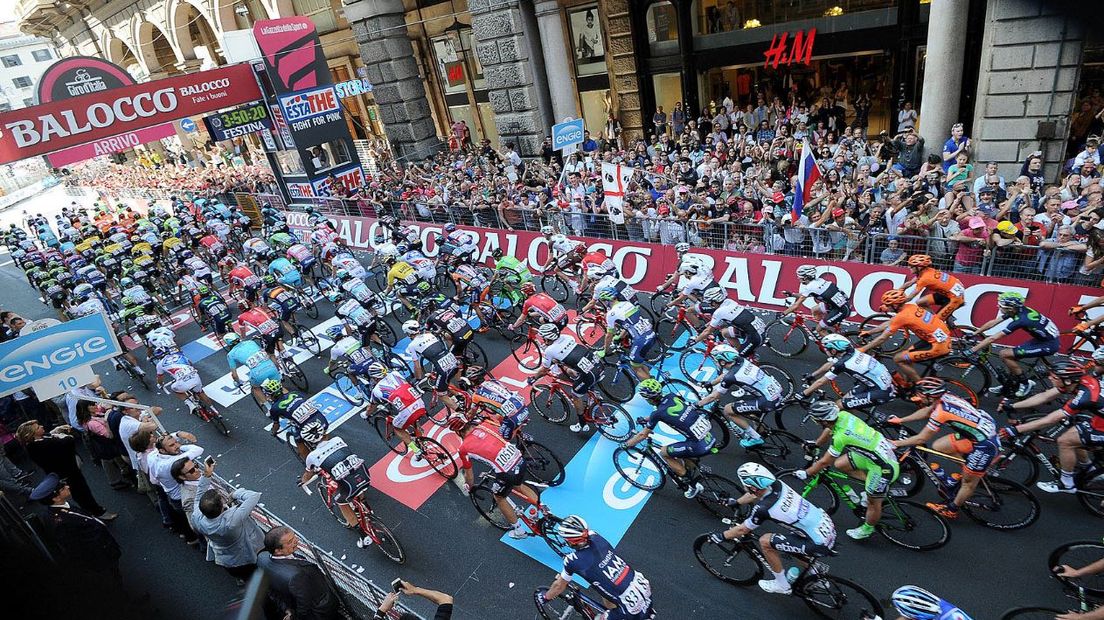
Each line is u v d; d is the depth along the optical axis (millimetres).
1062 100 11336
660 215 12383
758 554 5914
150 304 13695
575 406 8461
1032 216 9195
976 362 7863
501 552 7191
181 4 29750
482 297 11477
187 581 7414
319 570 5551
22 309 19406
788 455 7594
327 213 20047
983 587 5832
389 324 13102
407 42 22891
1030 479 6613
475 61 23641
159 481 7379
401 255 13430
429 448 8414
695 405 6785
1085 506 6309
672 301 10227
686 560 6652
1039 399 6598
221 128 19062
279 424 8242
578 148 17875
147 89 16828
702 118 17812
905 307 7684
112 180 38969
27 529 5188
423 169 21906
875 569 6184
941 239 9047
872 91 16594
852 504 6340
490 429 6898
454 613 6574
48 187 48969
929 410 6449
